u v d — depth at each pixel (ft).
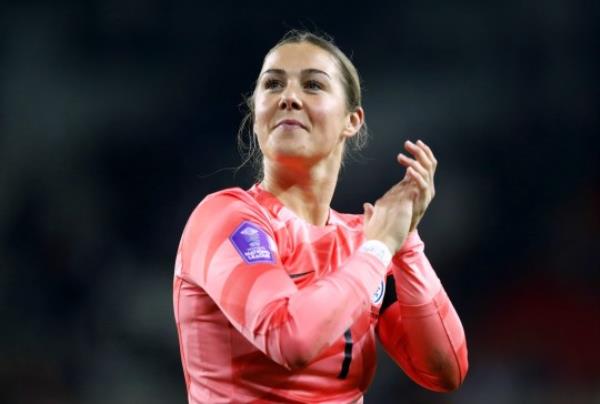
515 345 89.66
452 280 92.89
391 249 31.71
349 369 32.91
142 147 98.17
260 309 28.76
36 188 96.02
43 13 100.42
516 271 92.84
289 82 34.68
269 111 34.73
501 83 99.66
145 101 99.45
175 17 101.35
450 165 97.66
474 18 100.78
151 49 100.73
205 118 99.14
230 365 31.53
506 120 98.73
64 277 92.38
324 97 34.73
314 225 35.76
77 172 97.04
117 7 100.99
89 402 87.76
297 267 32.55
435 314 35.76
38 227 94.27
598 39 99.19
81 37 100.42
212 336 31.83
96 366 88.94
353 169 94.63
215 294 30.01
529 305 91.15
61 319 90.74
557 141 97.71
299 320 28.25
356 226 37.06
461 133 98.63
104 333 90.43
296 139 34.06
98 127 98.58
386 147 98.12
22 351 89.35
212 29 101.30
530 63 99.60
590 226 93.81
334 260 33.37
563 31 99.50
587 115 97.66
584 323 89.76
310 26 101.91
